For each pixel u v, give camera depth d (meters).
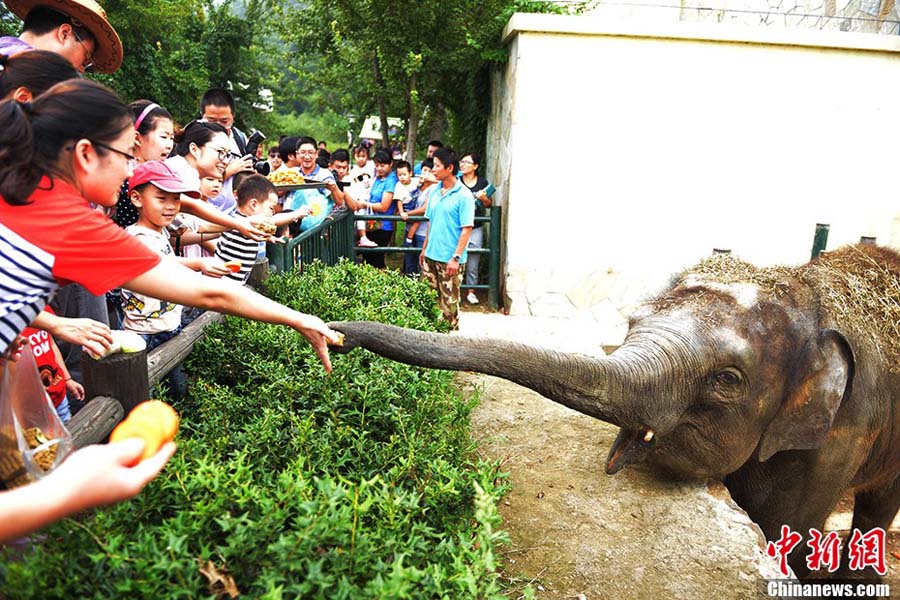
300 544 1.67
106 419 2.40
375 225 9.59
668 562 3.00
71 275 1.65
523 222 8.79
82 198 1.70
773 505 3.85
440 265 6.93
